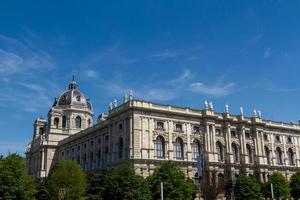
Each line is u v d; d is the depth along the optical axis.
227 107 110.94
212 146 104.06
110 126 104.06
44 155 149.25
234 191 94.38
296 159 123.75
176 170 82.06
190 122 103.19
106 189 78.56
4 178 71.81
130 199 75.12
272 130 120.56
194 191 84.81
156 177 80.81
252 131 115.31
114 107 104.94
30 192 74.81
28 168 164.62
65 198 82.12
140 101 96.50
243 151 110.31
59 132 153.12
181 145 100.44
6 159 75.06
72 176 85.12
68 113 156.12
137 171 90.25
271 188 90.75
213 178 88.06
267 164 113.62
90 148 122.88
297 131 127.06
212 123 106.19
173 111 100.38
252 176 107.88
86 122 158.25
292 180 106.75
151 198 77.88
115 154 98.88
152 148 94.62
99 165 114.69
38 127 172.75
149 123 96.25
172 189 78.00
